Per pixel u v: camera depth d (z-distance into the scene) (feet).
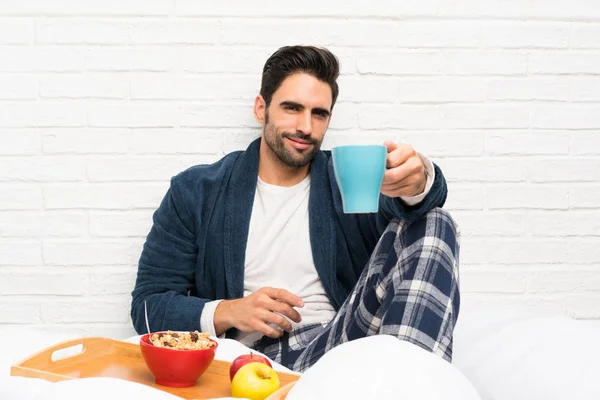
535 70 6.42
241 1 6.26
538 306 6.41
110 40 6.24
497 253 6.43
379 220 5.01
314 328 5.47
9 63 6.21
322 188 5.65
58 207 6.28
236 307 5.17
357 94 6.35
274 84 5.56
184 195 5.69
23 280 6.27
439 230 4.52
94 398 3.25
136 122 6.29
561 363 4.70
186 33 6.26
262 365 3.92
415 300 4.32
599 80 6.45
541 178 6.46
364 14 6.31
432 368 3.47
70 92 6.25
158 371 4.04
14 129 6.24
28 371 3.94
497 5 6.37
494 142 6.41
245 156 5.75
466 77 6.39
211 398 3.88
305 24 6.30
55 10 6.20
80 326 6.30
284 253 5.59
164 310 5.43
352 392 3.27
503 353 5.00
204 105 6.29
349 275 5.65
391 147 4.15
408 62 6.36
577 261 6.47
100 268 6.31
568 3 6.40
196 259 5.75
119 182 6.30
